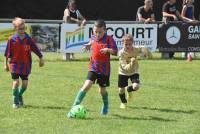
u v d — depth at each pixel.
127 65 19.91
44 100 21.39
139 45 36.16
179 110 19.88
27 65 19.89
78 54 38.69
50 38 35.28
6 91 23.23
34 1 56.72
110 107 20.25
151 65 32.72
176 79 27.52
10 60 19.84
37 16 56.81
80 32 35.38
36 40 35.19
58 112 19.12
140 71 30.08
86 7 57.38
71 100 21.50
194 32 36.84
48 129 16.66
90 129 16.70
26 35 19.94
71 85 25.14
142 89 24.28
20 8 56.50
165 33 36.53
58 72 29.33
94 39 18.88
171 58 36.94
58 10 57.06
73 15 35.56
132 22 35.94
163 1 57.31
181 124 17.61
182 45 36.78
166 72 29.92
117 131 16.52
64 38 35.34
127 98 20.89
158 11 57.38
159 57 37.34
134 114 19.03
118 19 58.03
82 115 18.19
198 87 25.14
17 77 19.78
